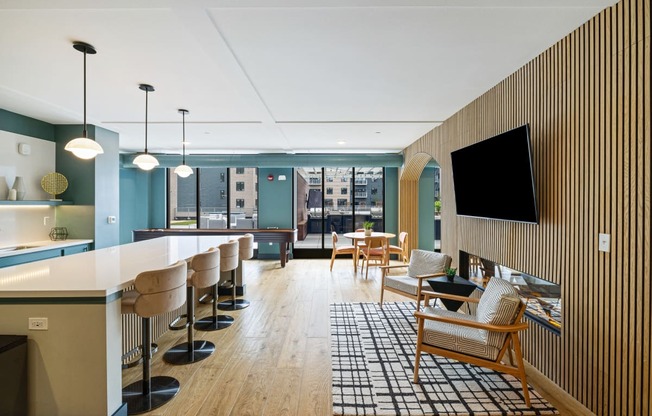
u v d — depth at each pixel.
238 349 3.21
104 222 5.16
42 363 1.99
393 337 3.50
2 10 2.01
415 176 7.48
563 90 2.43
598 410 2.15
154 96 3.69
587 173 2.22
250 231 6.93
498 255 3.34
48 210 4.88
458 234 4.31
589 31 2.19
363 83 3.34
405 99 3.85
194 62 2.80
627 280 1.93
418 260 4.36
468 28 2.29
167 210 8.35
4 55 2.66
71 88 3.45
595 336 2.16
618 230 1.98
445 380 2.68
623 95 1.95
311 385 2.60
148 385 2.41
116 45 2.49
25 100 3.84
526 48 2.59
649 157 1.80
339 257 8.30
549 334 2.64
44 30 2.27
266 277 6.20
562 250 2.46
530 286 2.97
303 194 8.59
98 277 2.26
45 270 2.48
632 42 1.88
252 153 7.69
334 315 4.16
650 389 1.81
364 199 8.45
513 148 2.87
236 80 3.17
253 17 2.12
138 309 2.18
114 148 5.42
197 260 2.98
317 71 3.03
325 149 7.24
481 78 3.21
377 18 2.15
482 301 2.80
